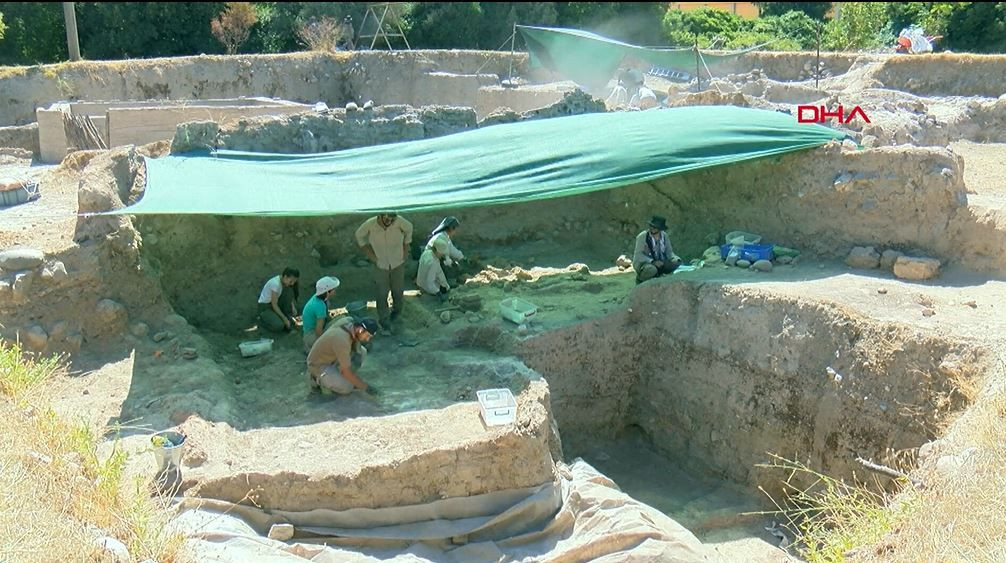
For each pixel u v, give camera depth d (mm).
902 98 16359
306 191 9602
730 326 9531
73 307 8961
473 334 9984
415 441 7477
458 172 10148
